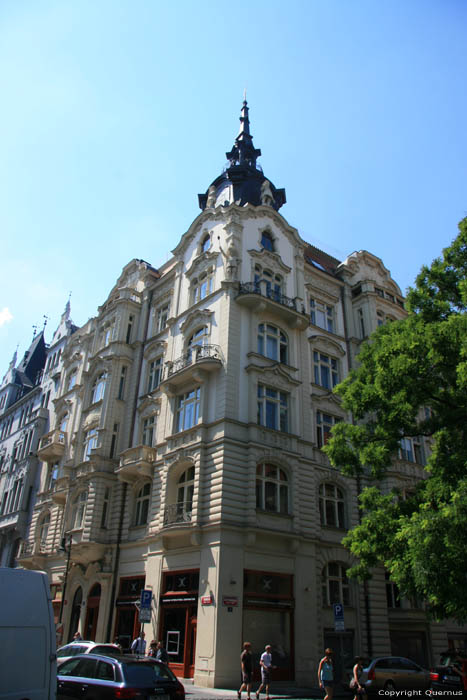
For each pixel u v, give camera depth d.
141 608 19.69
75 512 32.56
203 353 27.41
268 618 22.72
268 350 28.36
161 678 12.05
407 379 16.17
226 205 32.16
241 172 35.88
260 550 23.27
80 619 29.33
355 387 19.27
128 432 32.50
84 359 42.62
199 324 28.98
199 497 23.91
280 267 31.06
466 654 19.22
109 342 36.94
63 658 15.23
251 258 29.91
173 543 24.88
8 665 8.46
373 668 20.69
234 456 24.05
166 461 26.98
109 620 27.50
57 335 52.78
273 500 24.94
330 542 26.58
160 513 26.11
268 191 33.72
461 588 13.53
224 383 25.48
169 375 29.05
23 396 55.53
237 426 24.84
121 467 29.48
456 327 15.41
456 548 13.51
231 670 20.41
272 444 25.64
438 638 27.95
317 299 33.66
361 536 17.78
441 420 16.73
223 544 22.11
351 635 25.77
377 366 17.44
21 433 50.88
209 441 24.92
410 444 32.12
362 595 26.89
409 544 14.44
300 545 24.95
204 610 21.50
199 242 32.75
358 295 35.81
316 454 28.14
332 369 32.06
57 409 43.97
